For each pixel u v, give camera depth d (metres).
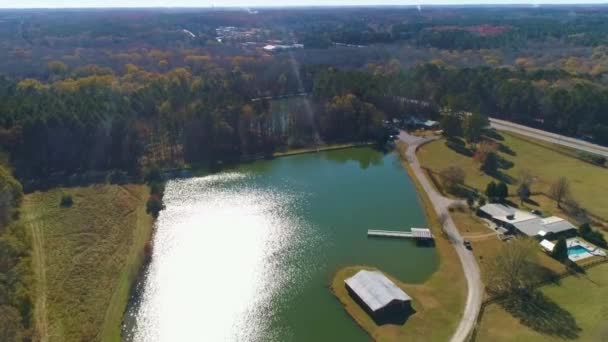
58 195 107.69
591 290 70.94
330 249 88.06
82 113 123.75
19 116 118.25
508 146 139.50
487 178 117.06
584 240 85.81
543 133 150.12
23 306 64.75
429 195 109.94
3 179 94.31
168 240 91.38
